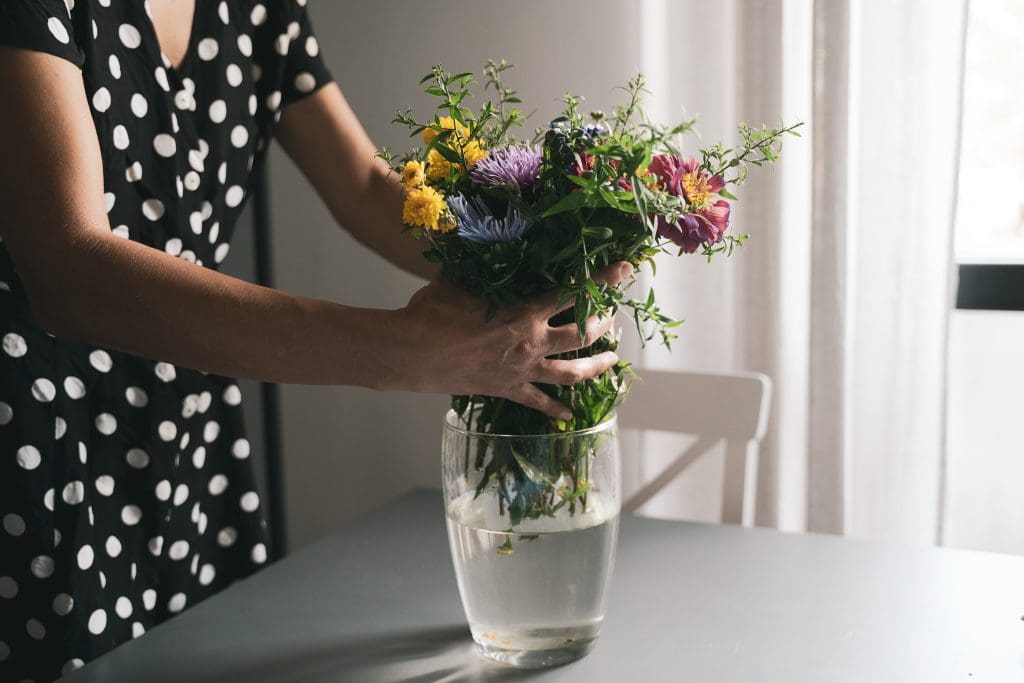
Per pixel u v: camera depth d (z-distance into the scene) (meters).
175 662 0.84
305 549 1.08
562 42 1.73
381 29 1.85
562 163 0.70
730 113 1.65
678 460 1.43
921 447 1.61
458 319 0.71
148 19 0.96
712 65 1.65
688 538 1.07
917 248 1.56
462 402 0.80
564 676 0.78
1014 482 1.84
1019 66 1.68
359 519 1.16
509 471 0.74
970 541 1.88
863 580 0.95
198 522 1.12
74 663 0.97
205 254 1.09
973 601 0.90
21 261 0.76
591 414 0.77
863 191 1.57
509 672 0.80
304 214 2.02
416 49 1.84
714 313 1.72
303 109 1.14
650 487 1.45
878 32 1.52
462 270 0.71
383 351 0.71
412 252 1.10
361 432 2.08
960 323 1.81
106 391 1.00
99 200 0.78
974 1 1.69
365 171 1.14
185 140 1.03
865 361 1.62
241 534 1.18
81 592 0.97
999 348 1.81
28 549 0.95
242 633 0.89
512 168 0.70
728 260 1.69
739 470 1.39
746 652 0.81
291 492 2.16
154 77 0.98
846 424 1.61
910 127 1.53
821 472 1.62
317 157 1.16
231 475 1.16
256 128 1.13
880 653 0.81
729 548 1.04
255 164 1.16
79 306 0.75
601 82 1.72
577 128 0.70
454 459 0.77
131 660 0.84
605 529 0.77
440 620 0.90
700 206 0.70
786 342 1.69
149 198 1.00
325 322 0.72
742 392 1.39
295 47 1.12
